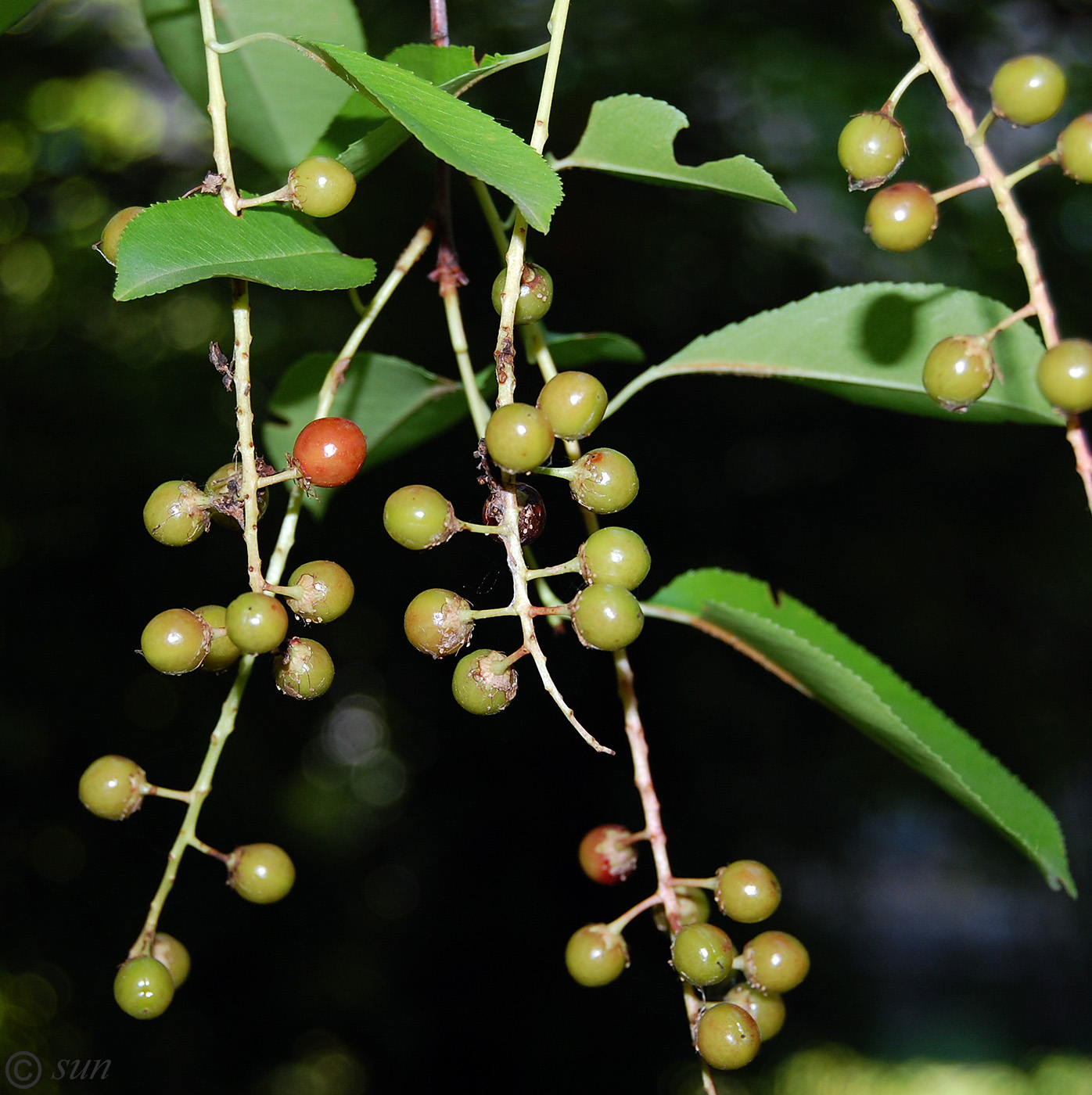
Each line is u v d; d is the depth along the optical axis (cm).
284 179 186
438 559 584
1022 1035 984
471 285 552
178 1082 610
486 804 659
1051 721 647
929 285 142
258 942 652
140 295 101
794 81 580
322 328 591
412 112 103
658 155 138
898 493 611
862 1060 896
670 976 639
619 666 127
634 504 593
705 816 638
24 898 590
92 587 605
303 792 766
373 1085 647
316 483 111
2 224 645
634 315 580
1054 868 133
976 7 595
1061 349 94
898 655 623
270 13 168
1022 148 560
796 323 148
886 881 1173
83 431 613
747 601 156
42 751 588
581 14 588
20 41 637
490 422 99
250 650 104
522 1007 645
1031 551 618
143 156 658
